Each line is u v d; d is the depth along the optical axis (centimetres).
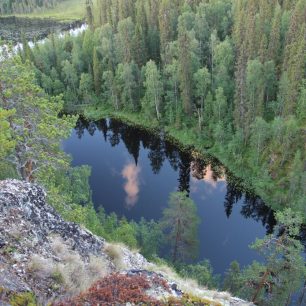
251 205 5606
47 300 1189
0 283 1131
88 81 8769
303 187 5047
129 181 6338
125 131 7888
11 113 2127
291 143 5697
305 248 4734
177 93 7606
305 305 3691
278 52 7062
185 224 4200
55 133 2422
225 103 6600
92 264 1595
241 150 6328
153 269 1869
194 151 6862
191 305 1107
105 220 4212
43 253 1487
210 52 7838
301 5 6712
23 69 2527
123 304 1045
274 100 6819
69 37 10144
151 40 8856
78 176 4400
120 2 9950
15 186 1770
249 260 4662
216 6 8612
